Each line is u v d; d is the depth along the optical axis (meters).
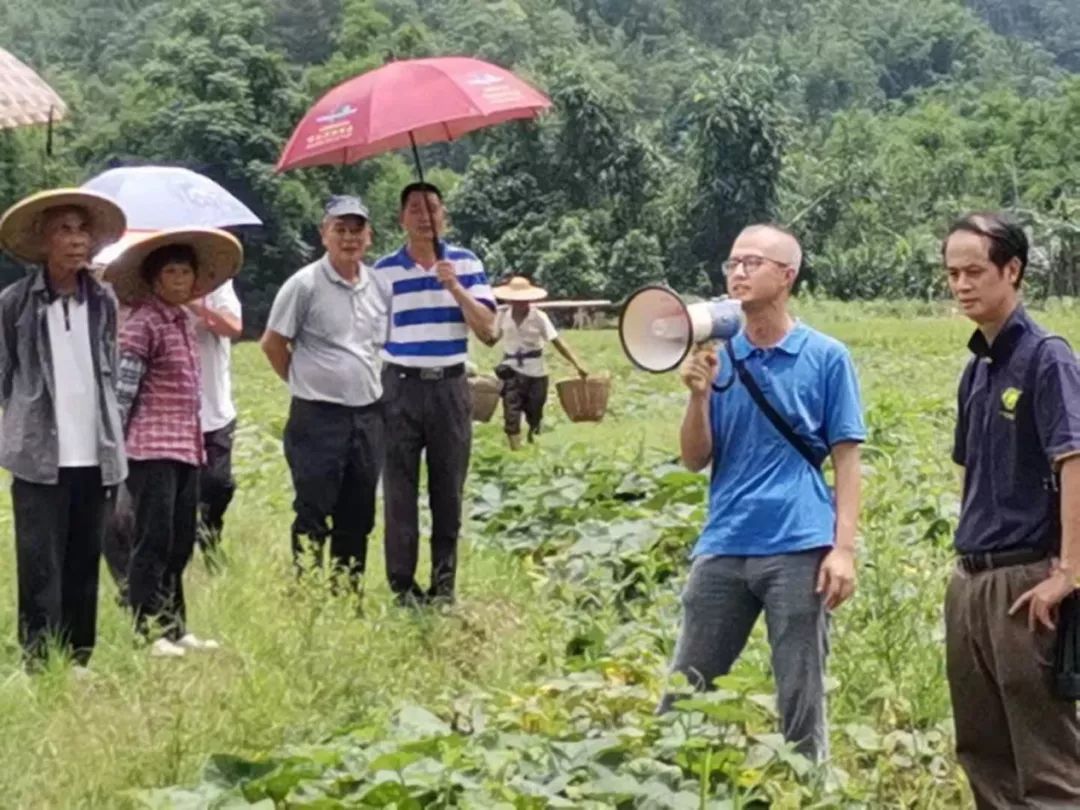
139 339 8.98
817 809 6.81
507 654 9.19
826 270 59.66
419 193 9.94
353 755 7.07
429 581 10.62
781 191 60.72
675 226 59.12
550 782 6.91
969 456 6.93
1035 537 6.75
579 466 13.88
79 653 8.64
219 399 10.67
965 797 7.62
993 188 68.12
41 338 8.46
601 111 58.38
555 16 95.12
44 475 8.41
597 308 50.12
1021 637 6.76
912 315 53.03
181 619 9.07
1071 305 53.75
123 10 96.19
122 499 9.70
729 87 59.47
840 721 8.14
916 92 104.50
